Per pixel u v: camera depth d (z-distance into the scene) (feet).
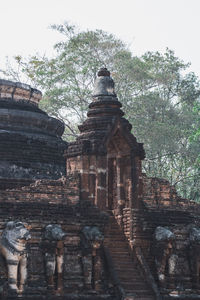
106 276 66.18
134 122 138.82
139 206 72.43
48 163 81.82
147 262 70.33
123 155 74.54
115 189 76.13
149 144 138.00
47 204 64.90
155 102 142.61
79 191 68.39
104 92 76.84
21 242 59.16
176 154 141.69
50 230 62.69
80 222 66.54
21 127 84.17
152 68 150.30
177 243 73.10
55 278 62.49
